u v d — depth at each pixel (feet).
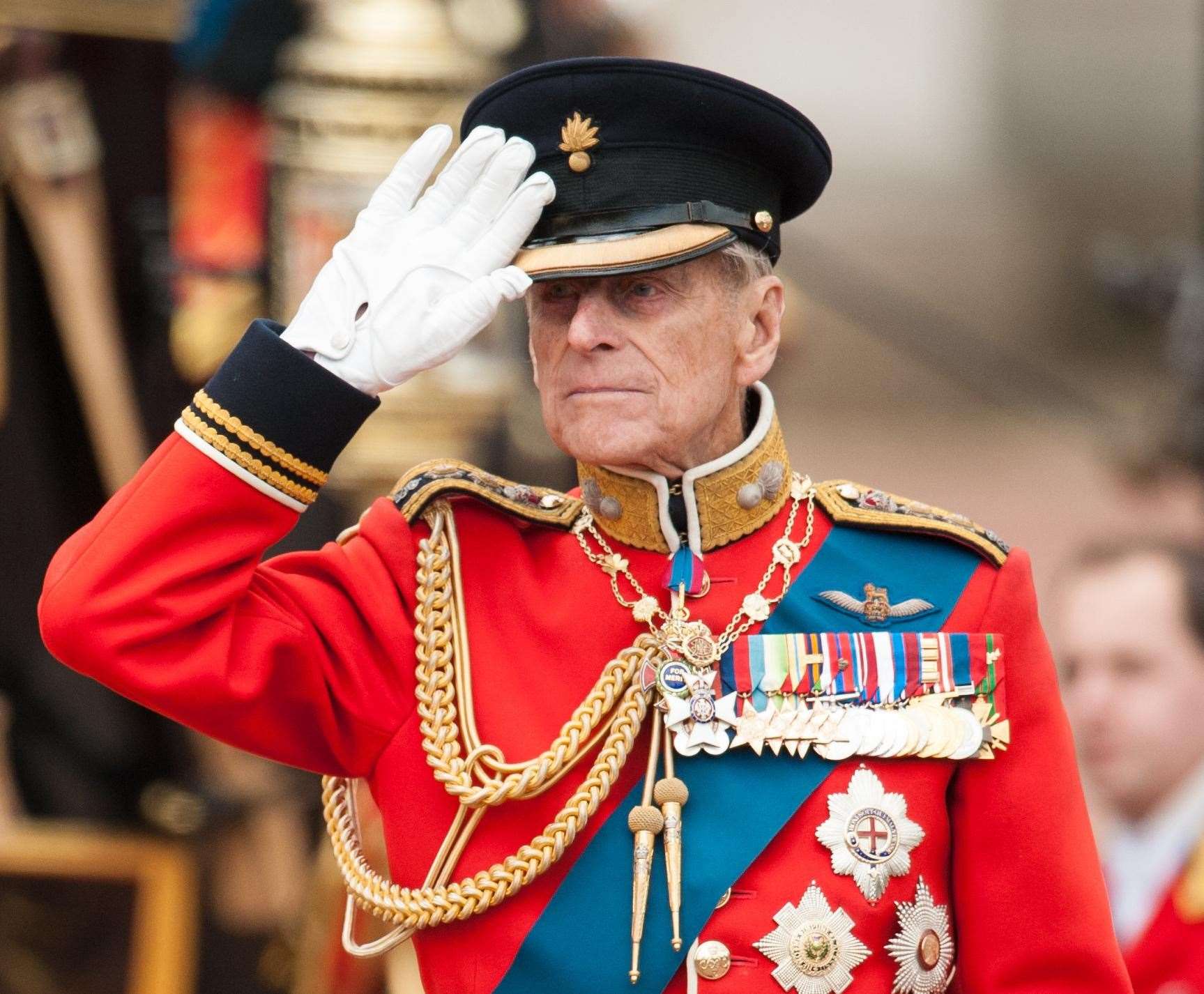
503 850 28.17
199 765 52.42
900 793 28.40
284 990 51.67
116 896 52.11
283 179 51.31
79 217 53.06
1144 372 106.22
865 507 30.14
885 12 117.19
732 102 27.81
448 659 28.68
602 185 27.71
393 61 50.49
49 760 52.37
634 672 28.58
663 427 27.86
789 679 28.35
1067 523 91.04
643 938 27.68
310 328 27.91
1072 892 29.01
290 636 27.86
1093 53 117.91
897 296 91.76
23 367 52.75
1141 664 53.78
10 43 52.29
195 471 27.25
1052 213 116.88
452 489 29.84
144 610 26.68
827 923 27.78
